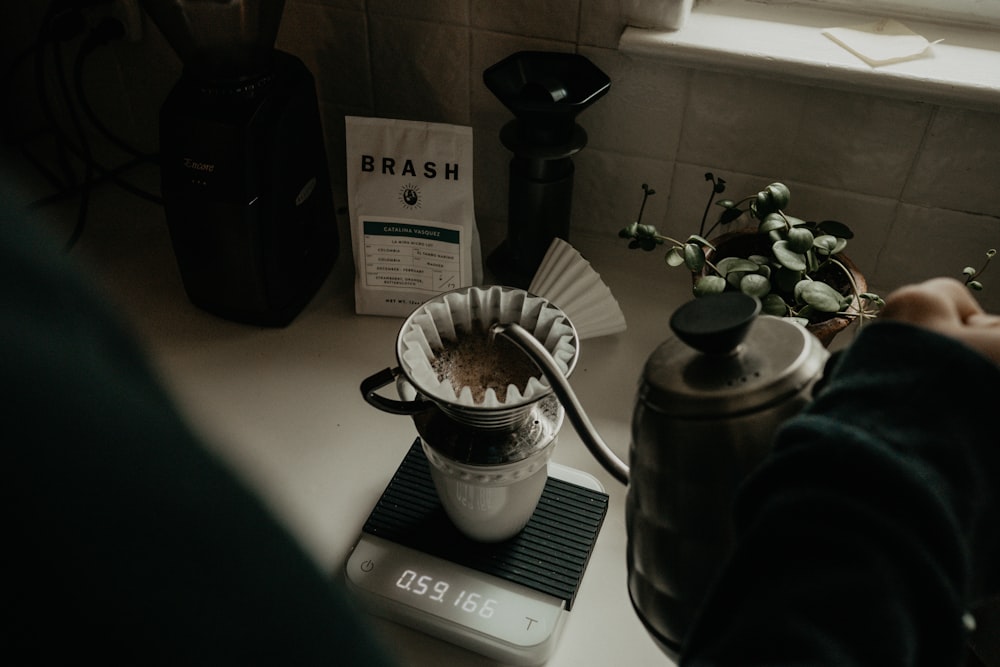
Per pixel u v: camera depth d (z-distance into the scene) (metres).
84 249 1.13
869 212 1.01
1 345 0.17
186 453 0.20
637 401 0.48
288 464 0.88
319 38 1.10
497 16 1.01
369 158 0.97
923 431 0.35
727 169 1.04
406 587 0.77
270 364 0.99
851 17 1.01
